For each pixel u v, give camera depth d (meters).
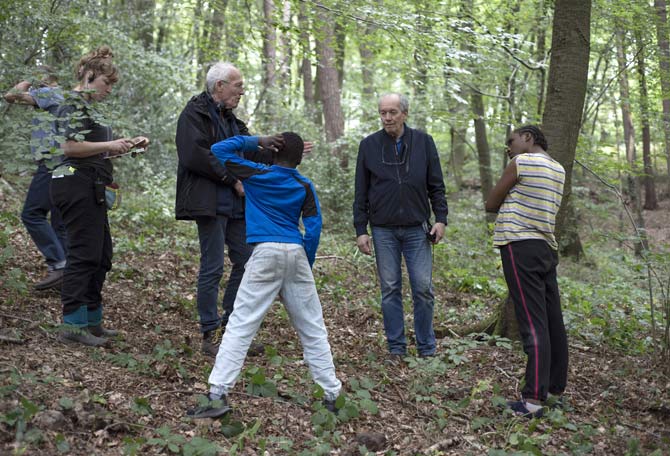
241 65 10.87
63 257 5.02
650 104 10.14
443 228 4.89
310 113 14.23
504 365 4.78
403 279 7.54
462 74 8.84
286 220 3.39
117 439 2.90
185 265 6.73
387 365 4.58
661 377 4.70
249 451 2.99
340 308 6.16
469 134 17.69
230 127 4.50
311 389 3.81
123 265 6.07
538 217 3.94
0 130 3.74
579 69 5.32
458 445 3.34
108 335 4.40
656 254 5.29
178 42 14.36
